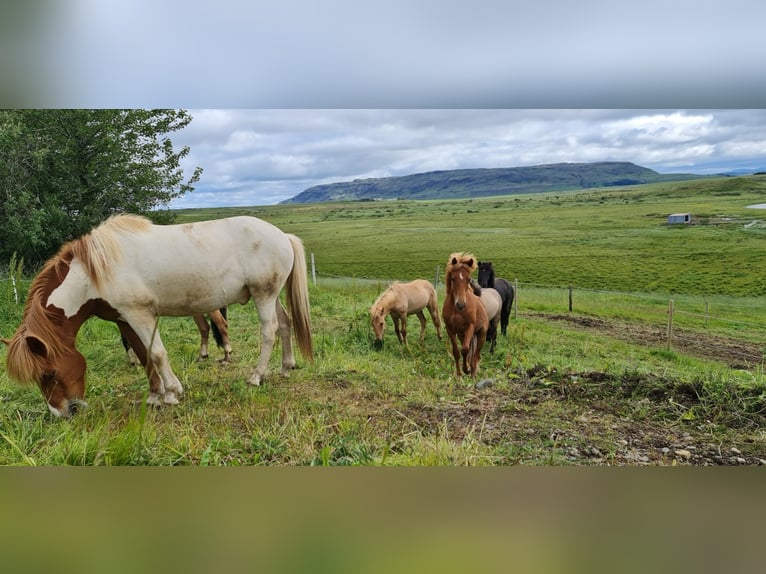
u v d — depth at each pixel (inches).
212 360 210.1
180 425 135.3
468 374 207.6
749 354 320.2
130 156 468.1
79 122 413.4
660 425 138.3
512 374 191.9
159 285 151.9
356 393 166.7
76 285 144.3
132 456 109.7
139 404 156.0
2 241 386.6
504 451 118.1
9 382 164.1
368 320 295.3
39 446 117.6
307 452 116.0
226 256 162.1
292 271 182.7
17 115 389.7
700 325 429.7
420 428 134.0
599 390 164.9
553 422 138.8
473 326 197.5
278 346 235.0
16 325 240.5
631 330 392.2
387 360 226.4
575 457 115.6
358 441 123.6
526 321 405.1
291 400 157.2
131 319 150.3
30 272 393.1
